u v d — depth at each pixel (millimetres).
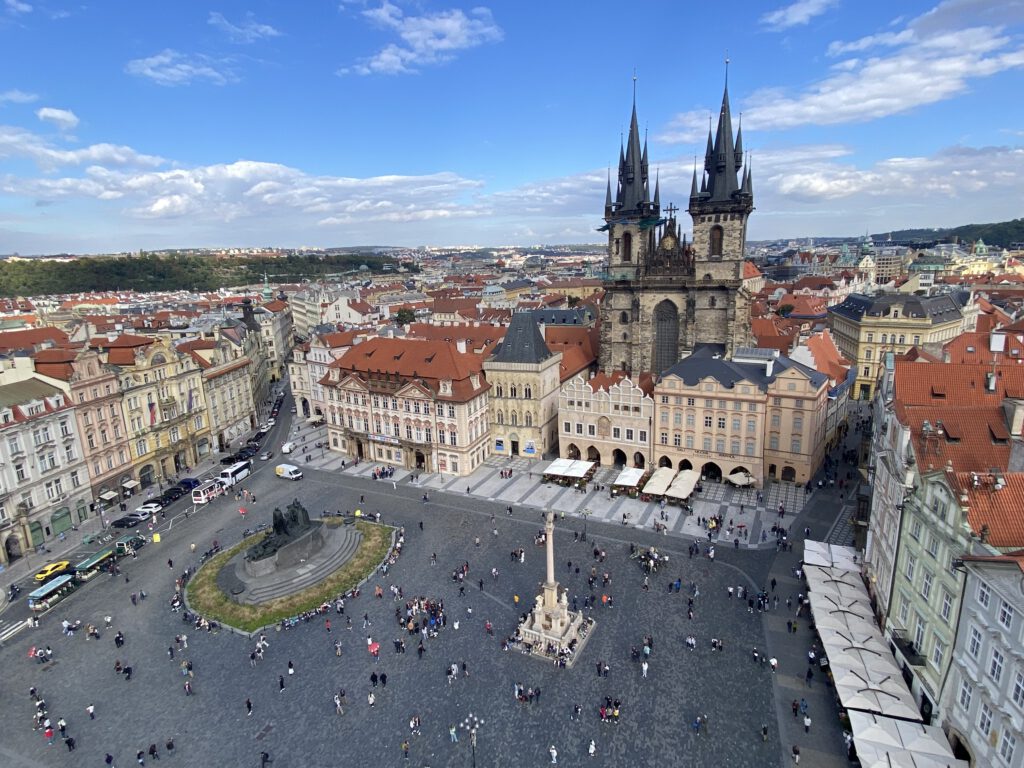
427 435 123250
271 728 57688
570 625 69625
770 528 93438
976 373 74875
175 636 72250
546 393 128250
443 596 78688
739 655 65812
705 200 136875
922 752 47219
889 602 61250
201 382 135375
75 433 102562
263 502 110875
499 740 55531
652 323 146875
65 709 60906
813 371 113000
